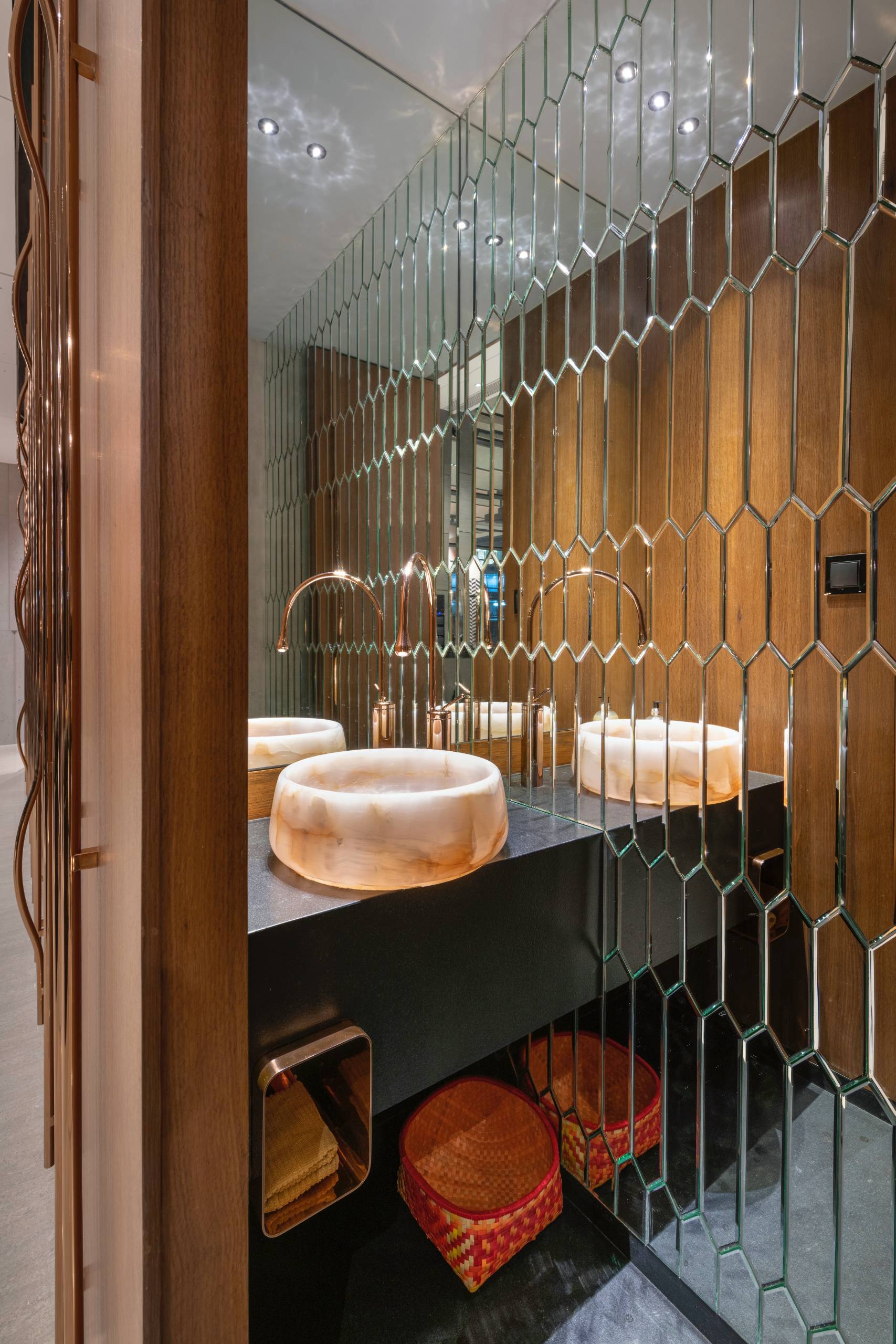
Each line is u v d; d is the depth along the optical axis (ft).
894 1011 2.73
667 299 3.43
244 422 1.68
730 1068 3.32
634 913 3.79
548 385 4.25
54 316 2.36
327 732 5.00
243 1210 1.81
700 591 3.35
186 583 1.60
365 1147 2.79
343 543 5.46
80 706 2.16
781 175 3.05
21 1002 6.10
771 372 3.08
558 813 4.30
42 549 2.88
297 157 5.15
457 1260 3.73
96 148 1.91
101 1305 2.12
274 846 3.32
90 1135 2.25
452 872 3.02
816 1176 3.00
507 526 4.59
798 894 2.95
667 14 3.67
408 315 5.27
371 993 2.90
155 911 1.60
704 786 3.35
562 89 4.22
